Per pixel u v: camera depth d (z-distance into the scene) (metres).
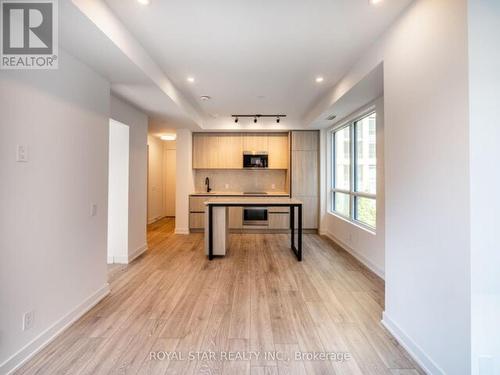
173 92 3.72
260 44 2.62
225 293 2.99
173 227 6.91
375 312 2.59
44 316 2.03
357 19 2.21
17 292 1.79
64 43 2.12
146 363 1.85
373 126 3.92
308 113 5.36
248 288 3.13
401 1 1.98
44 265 2.03
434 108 1.72
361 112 4.07
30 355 1.88
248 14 2.14
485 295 1.43
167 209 8.55
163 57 2.90
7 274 1.71
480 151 1.43
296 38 2.51
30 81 1.89
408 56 2.01
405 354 1.97
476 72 1.44
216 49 2.72
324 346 2.06
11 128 1.74
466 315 1.46
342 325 2.35
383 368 1.82
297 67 3.17
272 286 3.19
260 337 2.17
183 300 2.82
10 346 1.74
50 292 2.10
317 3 2.01
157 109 4.20
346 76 3.34
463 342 1.48
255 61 3.00
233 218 6.28
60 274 2.21
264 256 4.43
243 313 2.55
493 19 1.45
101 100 2.82
